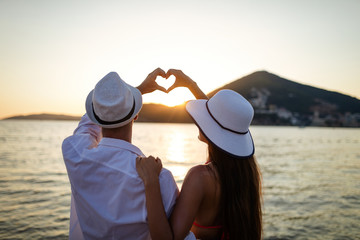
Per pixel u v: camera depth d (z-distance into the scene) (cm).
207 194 159
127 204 136
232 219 161
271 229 835
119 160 141
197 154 3262
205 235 169
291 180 1728
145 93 194
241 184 164
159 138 6694
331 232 814
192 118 173
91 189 140
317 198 1239
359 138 9212
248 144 171
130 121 147
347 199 1223
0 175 1703
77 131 176
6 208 992
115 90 139
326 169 2259
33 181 1513
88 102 155
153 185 133
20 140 5412
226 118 164
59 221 863
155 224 130
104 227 138
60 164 2227
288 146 5125
